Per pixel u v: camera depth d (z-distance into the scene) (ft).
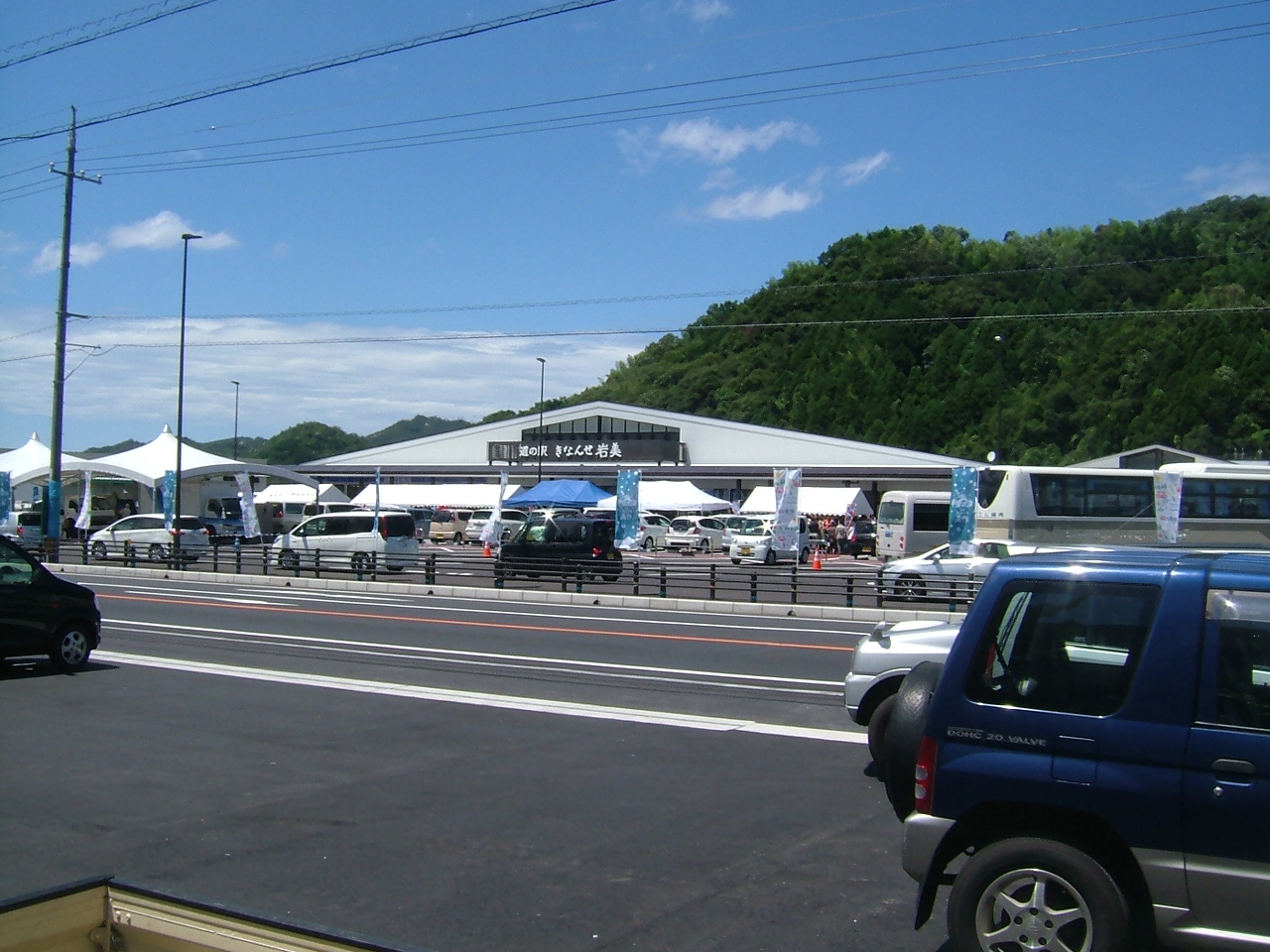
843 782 28.04
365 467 233.14
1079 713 15.11
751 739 33.32
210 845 22.62
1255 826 13.93
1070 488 106.11
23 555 44.45
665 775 28.66
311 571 110.32
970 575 76.02
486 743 32.45
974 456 266.36
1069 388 270.46
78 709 37.35
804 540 140.36
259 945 10.72
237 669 46.29
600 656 51.62
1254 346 251.39
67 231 110.93
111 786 27.25
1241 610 14.84
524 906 19.21
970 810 15.49
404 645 55.16
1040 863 14.84
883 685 29.35
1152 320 282.97
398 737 33.19
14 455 171.22
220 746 31.86
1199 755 14.29
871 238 387.55
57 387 114.21
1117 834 14.62
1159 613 15.10
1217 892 14.11
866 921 18.66
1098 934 14.43
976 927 15.11
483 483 224.53
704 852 22.35
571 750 31.60
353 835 23.35
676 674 46.24
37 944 10.91
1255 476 101.71
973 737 15.61
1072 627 15.80
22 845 22.56
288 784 27.53
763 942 17.72
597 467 213.46
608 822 24.40
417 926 18.25
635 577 84.48
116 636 57.88
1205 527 101.55
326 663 48.29
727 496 207.41
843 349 329.72
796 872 21.18
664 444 211.00
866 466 195.83
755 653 53.72
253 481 202.28
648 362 418.51
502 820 24.52
